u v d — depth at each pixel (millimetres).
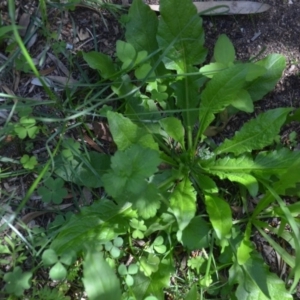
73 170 315
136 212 307
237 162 335
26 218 320
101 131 340
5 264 310
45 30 323
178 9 326
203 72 313
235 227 340
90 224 300
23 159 304
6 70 327
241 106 319
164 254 327
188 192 315
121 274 288
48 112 330
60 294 298
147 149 265
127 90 330
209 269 333
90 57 318
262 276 327
